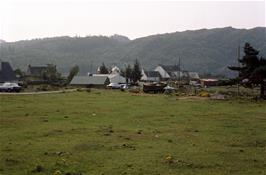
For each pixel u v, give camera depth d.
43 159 19.44
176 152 21.45
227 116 38.56
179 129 30.03
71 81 122.06
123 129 29.66
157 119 35.72
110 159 19.61
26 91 76.56
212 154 21.12
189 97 63.81
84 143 23.64
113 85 99.62
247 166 18.64
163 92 79.06
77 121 33.78
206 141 25.08
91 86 116.81
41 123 32.22
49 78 129.38
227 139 25.89
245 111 43.44
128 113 39.94
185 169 17.98
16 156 20.02
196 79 170.75
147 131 28.83
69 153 20.83
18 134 26.75
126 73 145.12
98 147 22.56
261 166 18.67
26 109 41.75
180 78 166.88
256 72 62.41
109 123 32.88
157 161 19.30
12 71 118.62
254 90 89.25
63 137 25.80
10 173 17.05
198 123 33.47
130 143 23.94
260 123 33.75
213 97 63.56
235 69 66.50
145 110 42.84
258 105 50.88
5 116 36.00
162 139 25.55
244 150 22.41
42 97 58.19
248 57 64.38
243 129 30.34
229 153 21.45
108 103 50.16
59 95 62.97
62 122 33.00
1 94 63.72
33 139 25.02
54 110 41.38
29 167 18.00
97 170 17.56
